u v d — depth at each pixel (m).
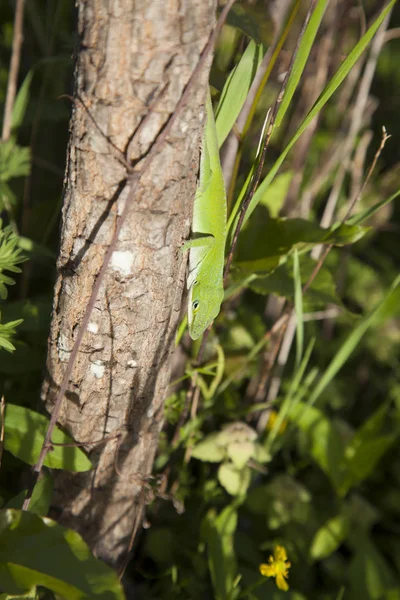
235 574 0.46
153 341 0.39
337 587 0.50
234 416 0.48
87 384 0.39
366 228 0.43
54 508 0.42
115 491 0.41
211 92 0.42
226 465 0.46
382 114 0.76
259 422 0.50
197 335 0.41
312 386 0.56
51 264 0.48
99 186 0.37
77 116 0.37
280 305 0.52
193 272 0.41
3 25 0.55
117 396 0.40
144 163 0.37
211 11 0.36
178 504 0.43
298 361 0.46
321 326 0.61
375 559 0.49
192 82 0.36
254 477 0.49
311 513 0.49
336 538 0.48
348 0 0.51
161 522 0.47
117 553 0.43
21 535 0.37
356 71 0.52
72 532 0.37
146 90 0.36
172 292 0.39
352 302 0.62
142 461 0.42
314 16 0.39
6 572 0.37
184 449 0.47
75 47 0.37
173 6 0.36
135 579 0.47
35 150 0.51
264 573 0.43
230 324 0.48
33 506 0.39
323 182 0.54
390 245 0.72
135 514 0.43
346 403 0.57
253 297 0.57
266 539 0.49
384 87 0.78
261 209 0.46
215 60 0.44
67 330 0.39
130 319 0.39
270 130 0.40
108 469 0.41
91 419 0.40
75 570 0.37
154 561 0.47
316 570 0.51
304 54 0.39
